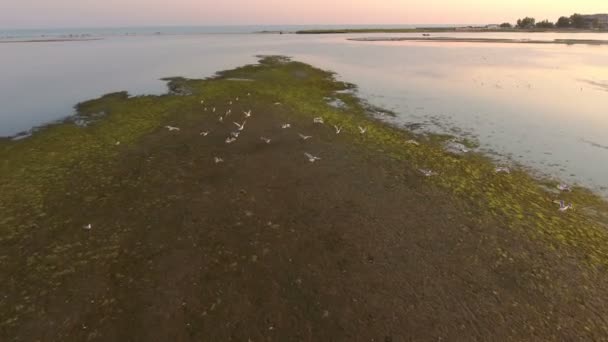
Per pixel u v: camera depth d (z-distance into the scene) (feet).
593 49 336.29
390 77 182.80
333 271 46.83
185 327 39.09
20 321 39.83
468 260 48.57
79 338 37.88
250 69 192.85
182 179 70.54
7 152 82.79
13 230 54.90
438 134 96.22
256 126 99.81
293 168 75.00
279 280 45.47
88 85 158.20
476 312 40.70
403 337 37.88
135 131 95.91
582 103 130.21
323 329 38.83
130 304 41.93
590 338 37.83
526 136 95.81
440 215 58.70
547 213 59.62
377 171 73.92
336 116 110.22
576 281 45.09
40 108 120.37
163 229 55.42
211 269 47.34
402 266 47.57
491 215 58.75
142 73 189.67
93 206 61.41
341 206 61.36
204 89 142.10
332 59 255.70
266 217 58.34
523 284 44.60
